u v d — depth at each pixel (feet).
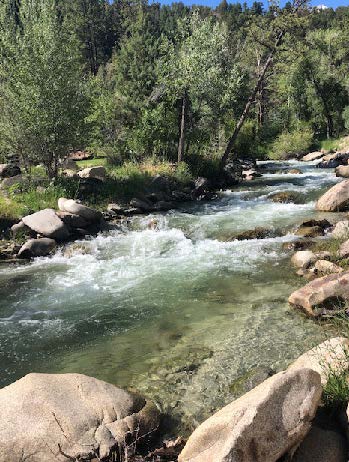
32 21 61.82
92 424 15.83
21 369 22.30
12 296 32.65
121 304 30.19
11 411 15.90
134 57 152.46
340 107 163.94
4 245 44.19
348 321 21.81
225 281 33.17
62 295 32.48
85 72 70.79
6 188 59.16
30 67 59.26
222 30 83.15
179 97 80.79
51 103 60.08
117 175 71.41
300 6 87.15
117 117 91.04
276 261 36.73
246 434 12.58
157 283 33.83
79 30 254.27
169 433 16.90
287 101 169.89
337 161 103.86
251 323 25.63
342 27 178.81
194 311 28.17
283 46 90.33
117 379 20.81
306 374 14.28
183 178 73.92
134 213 58.18
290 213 52.16
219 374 20.57
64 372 21.77
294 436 13.14
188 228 49.14
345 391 15.76
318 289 25.50
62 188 58.65
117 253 42.60
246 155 128.06
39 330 26.76
